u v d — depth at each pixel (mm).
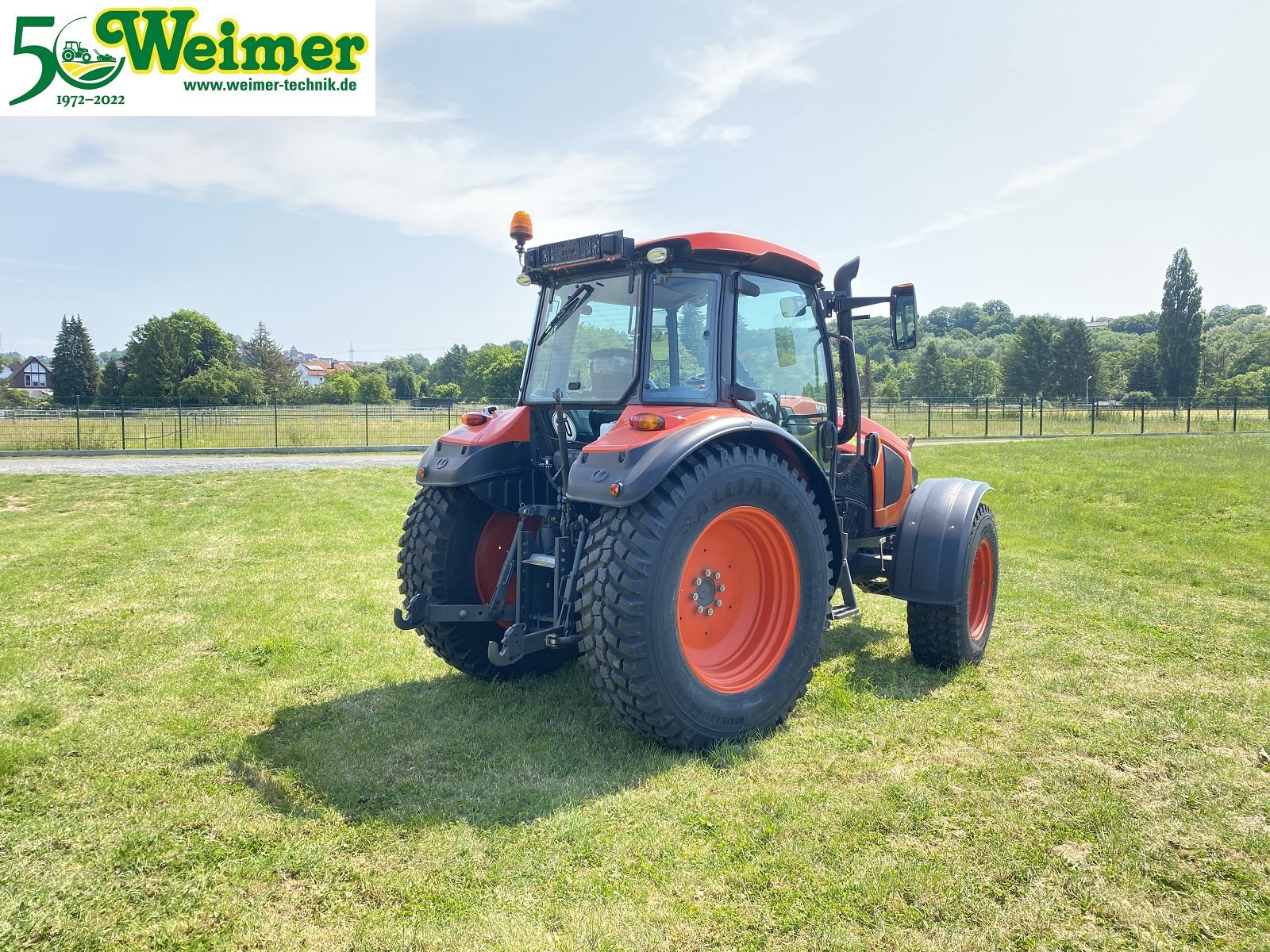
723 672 3697
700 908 2371
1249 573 7156
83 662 4680
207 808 2955
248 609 5887
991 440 27906
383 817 2893
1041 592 6426
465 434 4336
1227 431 33281
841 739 3627
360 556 7996
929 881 2488
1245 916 2354
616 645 3240
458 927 2285
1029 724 3787
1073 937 2260
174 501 12172
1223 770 3293
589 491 3330
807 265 4254
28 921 2301
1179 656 4855
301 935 2258
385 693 4211
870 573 4914
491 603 3965
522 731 3682
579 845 2707
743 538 3807
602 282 3986
